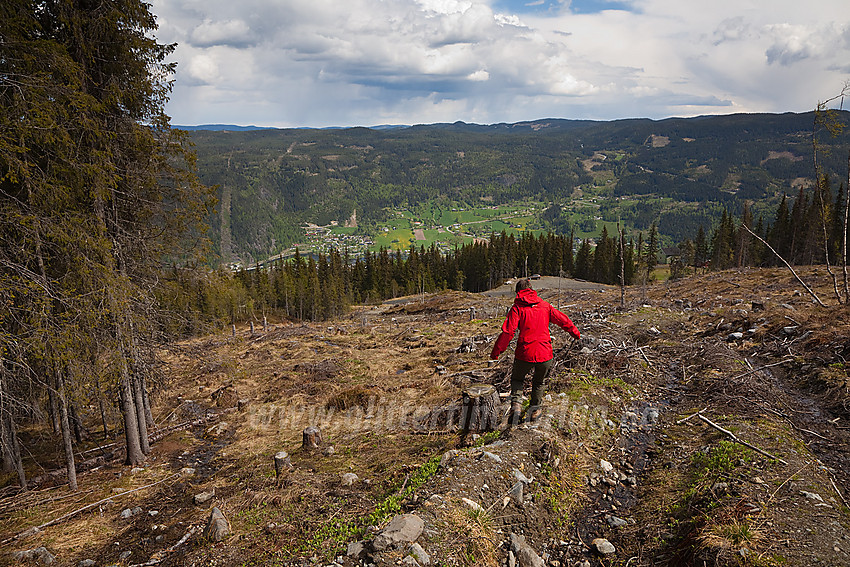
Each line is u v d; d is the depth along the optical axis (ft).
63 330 25.34
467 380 39.68
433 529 13.21
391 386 46.19
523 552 12.87
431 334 78.13
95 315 27.12
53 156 25.86
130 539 21.93
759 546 10.89
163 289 34.86
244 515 19.67
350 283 294.25
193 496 26.63
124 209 33.12
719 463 15.80
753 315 36.76
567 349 34.30
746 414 20.20
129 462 35.42
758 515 12.21
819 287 66.49
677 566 11.51
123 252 31.94
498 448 17.95
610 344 35.24
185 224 34.63
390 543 12.43
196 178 34.27
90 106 26.09
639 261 244.83
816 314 31.71
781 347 28.58
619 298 88.38
